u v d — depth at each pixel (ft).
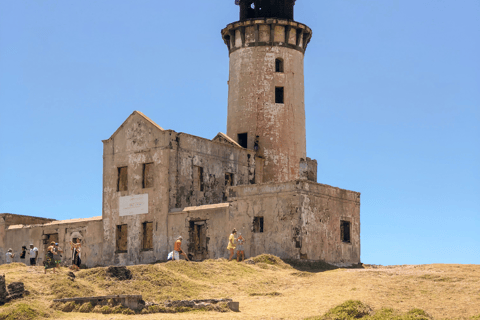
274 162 165.07
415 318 76.28
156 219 140.87
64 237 157.07
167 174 140.15
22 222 172.04
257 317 78.79
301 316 79.82
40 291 86.58
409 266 116.78
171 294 90.33
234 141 162.50
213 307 83.15
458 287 94.32
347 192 139.54
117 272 94.12
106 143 152.56
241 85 170.71
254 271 109.81
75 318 77.25
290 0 178.40
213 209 134.82
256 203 129.90
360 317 78.79
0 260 167.32
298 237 123.34
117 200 148.25
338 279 103.91
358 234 141.28
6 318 75.77
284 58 171.32
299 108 172.04
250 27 171.83
